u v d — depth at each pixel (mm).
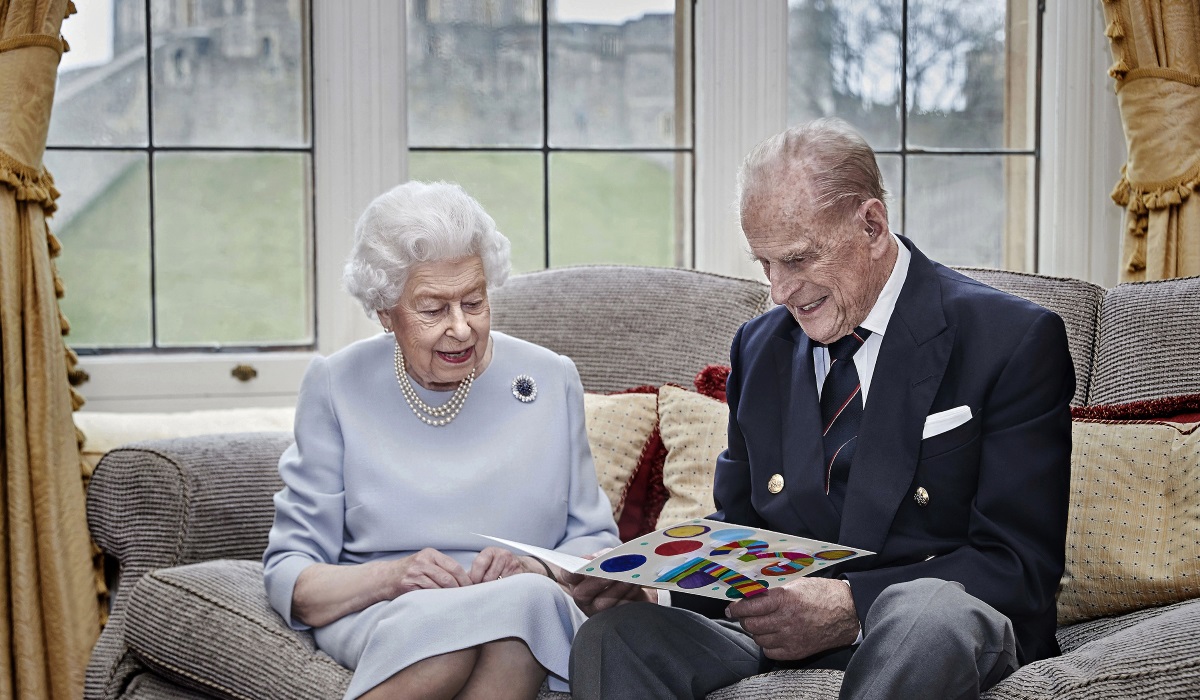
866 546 1593
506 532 1891
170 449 2264
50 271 2551
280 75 3020
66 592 2510
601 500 2014
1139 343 2031
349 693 1600
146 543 2189
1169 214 2695
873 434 1609
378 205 1857
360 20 2959
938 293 1646
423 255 1799
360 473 1910
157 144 2979
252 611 1873
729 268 3082
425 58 3062
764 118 3062
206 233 3016
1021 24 3199
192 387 2971
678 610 1629
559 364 2045
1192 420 1831
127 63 2955
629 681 1505
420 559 1766
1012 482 1527
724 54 3053
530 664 1647
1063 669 1335
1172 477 1764
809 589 1514
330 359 2004
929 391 1595
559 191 3125
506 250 1922
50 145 2932
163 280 3002
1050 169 3168
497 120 3098
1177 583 1696
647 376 2422
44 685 2514
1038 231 3225
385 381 1976
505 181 3104
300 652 1781
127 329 2994
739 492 1794
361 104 2969
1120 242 3109
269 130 3027
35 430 2486
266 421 2725
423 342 1825
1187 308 2018
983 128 3209
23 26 2484
